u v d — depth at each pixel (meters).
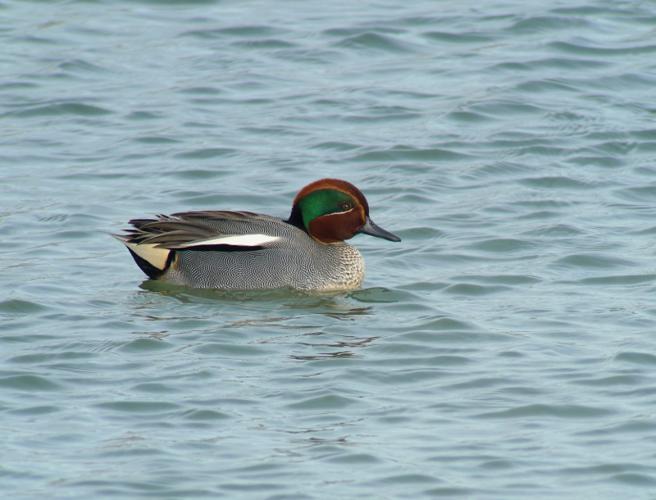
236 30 26.95
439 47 26.16
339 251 17.27
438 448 12.40
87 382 13.81
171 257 17.16
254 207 19.97
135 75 25.02
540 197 20.09
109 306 16.17
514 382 13.80
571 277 17.03
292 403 13.34
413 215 19.48
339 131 22.72
